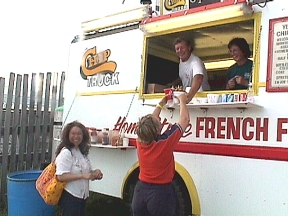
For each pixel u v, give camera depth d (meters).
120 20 5.25
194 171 4.30
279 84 3.64
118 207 6.46
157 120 3.84
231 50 4.54
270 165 3.67
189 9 4.37
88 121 5.75
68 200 4.24
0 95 6.95
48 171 4.40
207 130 4.21
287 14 3.62
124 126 5.14
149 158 3.75
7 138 7.04
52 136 7.66
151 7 4.97
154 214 3.73
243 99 3.80
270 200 3.66
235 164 3.95
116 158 5.24
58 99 7.89
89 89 5.79
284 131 3.59
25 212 5.23
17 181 5.23
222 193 4.04
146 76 4.96
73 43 6.21
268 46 3.75
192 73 4.61
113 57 5.39
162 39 4.94
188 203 4.45
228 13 3.94
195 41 4.98
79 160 4.33
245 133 3.88
